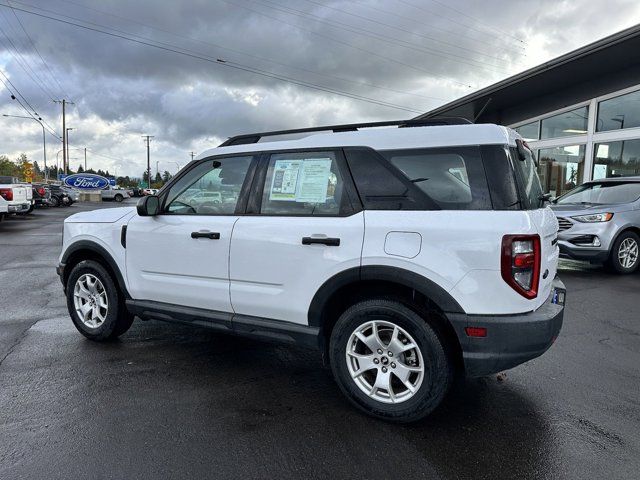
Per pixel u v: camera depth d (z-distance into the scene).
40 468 2.45
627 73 12.42
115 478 2.38
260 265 3.33
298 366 3.90
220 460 2.55
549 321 2.70
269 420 2.99
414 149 2.98
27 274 7.84
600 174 13.40
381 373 3.00
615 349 4.27
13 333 4.67
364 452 2.64
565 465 2.51
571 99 14.41
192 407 3.15
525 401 3.26
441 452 2.64
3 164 69.25
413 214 2.87
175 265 3.76
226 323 3.55
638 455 2.61
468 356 2.72
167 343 4.44
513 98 16.02
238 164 3.62
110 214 4.33
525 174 2.99
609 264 7.82
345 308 3.24
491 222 2.68
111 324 4.31
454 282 2.71
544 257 2.84
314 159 3.27
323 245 3.07
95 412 3.06
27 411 3.06
